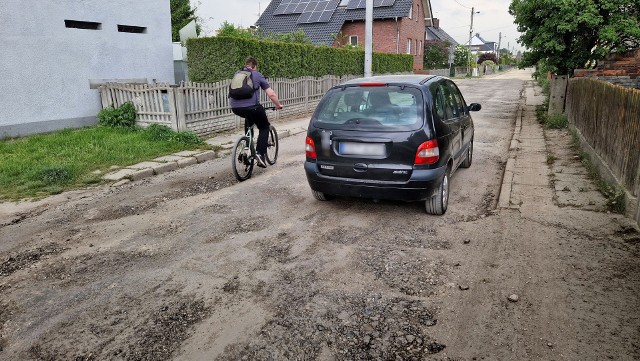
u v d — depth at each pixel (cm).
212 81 1402
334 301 349
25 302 358
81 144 880
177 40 2869
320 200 600
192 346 298
